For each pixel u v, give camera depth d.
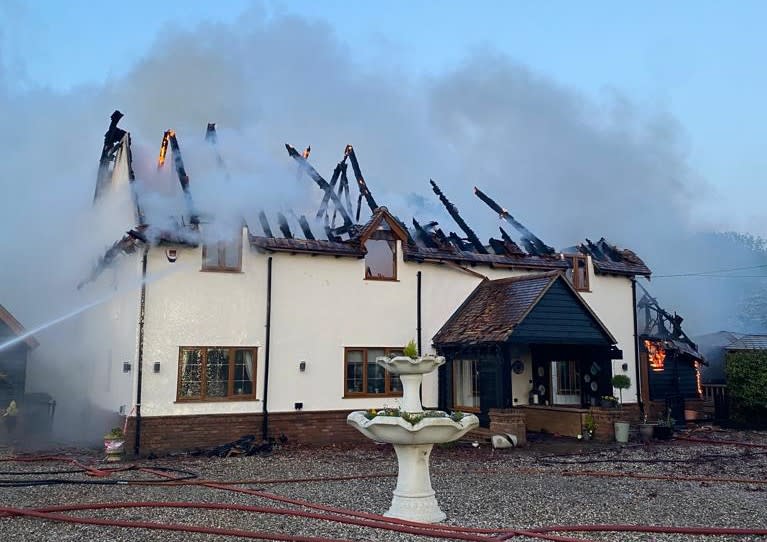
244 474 11.77
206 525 7.76
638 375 20.98
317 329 16.80
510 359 17.55
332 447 15.84
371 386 17.39
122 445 13.73
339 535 7.33
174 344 15.12
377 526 7.65
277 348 16.27
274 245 16.23
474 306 18.38
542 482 10.94
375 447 15.83
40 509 8.34
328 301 17.05
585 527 7.59
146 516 8.18
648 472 12.01
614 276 21.30
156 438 14.67
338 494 9.83
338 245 17.34
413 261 18.30
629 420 20.39
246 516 8.22
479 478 11.37
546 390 18.83
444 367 18.05
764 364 19.48
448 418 8.04
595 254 21.64
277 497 9.28
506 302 17.25
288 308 16.53
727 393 21.02
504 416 15.60
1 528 7.55
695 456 14.05
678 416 20.97
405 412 8.30
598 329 17.02
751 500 9.40
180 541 7.05
